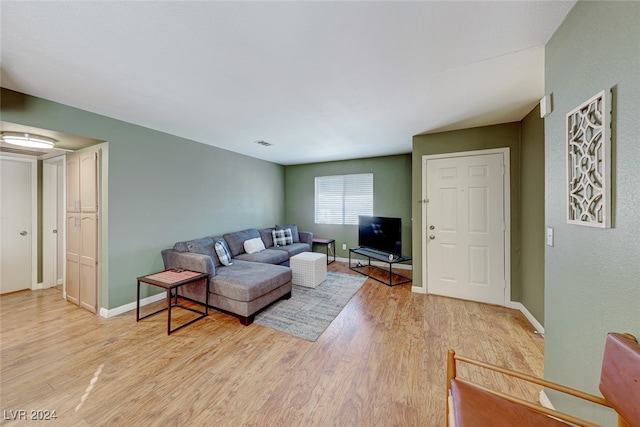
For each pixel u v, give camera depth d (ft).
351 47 5.23
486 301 10.57
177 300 10.57
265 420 4.84
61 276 13.09
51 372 6.20
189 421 4.82
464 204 10.87
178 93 7.34
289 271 11.24
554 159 4.79
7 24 4.39
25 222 12.09
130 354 6.97
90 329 8.37
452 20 4.43
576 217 4.09
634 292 3.01
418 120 9.77
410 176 16.49
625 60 3.08
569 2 4.05
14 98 7.09
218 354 6.99
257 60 5.70
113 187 9.37
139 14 4.22
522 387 5.74
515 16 4.34
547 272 5.03
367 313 9.68
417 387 5.71
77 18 4.30
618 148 3.21
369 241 15.93
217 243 11.95
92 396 5.43
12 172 11.73
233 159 15.31
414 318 9.21
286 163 19.84
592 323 3.75
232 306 9.03
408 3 4.05
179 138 11.93
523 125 9.54
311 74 6.32
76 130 8.33
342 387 5.72
